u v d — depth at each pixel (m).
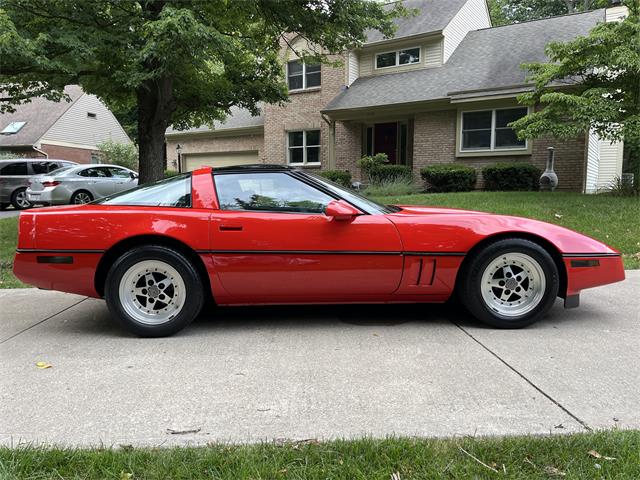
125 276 3.51
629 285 5.11
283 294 3.62
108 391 2.63
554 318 3.96
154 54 6.90
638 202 8.89
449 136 14.42
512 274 3.66
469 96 13.29
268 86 11.88
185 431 2.20
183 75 10.43
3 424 2.28
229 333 3.66
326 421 2.28
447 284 3.62
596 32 9.05
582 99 8.75
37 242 3.50
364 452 1.97
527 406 2.40
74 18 7.64
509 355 3.12
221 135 21.64
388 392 2.58
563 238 3.66
